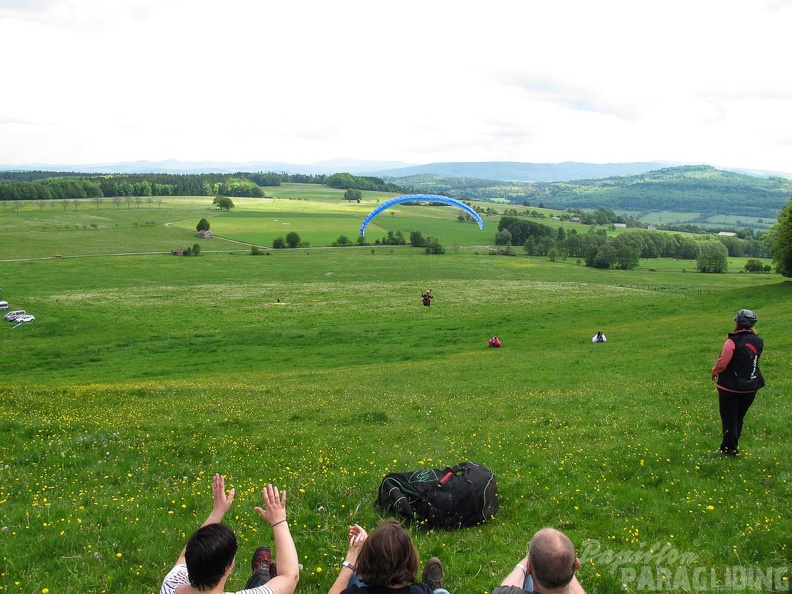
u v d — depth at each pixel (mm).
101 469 14172
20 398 25516
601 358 34688
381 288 107375
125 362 52156
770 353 29047
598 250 152875
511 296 96688
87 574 8211
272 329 69188
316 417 21047
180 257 153125
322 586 8094
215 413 22047
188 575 5324
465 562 8695
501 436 16703
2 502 11391
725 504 10344
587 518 10359
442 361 41438
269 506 6227
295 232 191250
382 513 10555
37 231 187375
